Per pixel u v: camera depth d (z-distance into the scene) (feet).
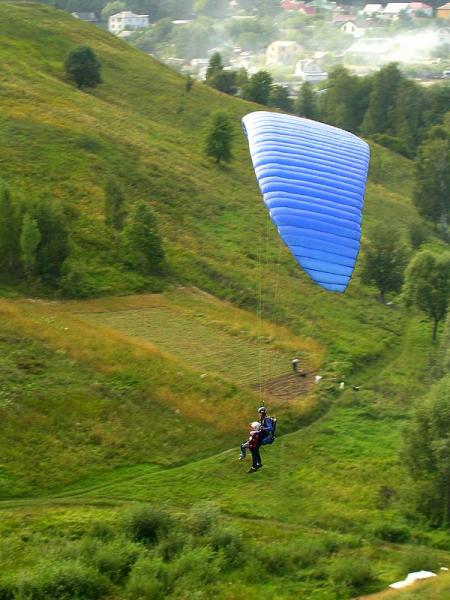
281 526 99.35
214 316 160.25
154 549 87.20
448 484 102.27
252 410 124.67
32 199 167.22
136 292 166.61
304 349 151.12
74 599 76.69
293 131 112.16
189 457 112.68
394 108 399.44
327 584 84.58
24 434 108.47
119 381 124.47
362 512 103.45
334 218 101.09
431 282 169.89
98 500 100.42
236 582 83.30
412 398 139.23
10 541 86.79
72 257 171.12
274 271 190.70
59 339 132.67
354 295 190.60
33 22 330.95
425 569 88.58
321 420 127.75
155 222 192.75
